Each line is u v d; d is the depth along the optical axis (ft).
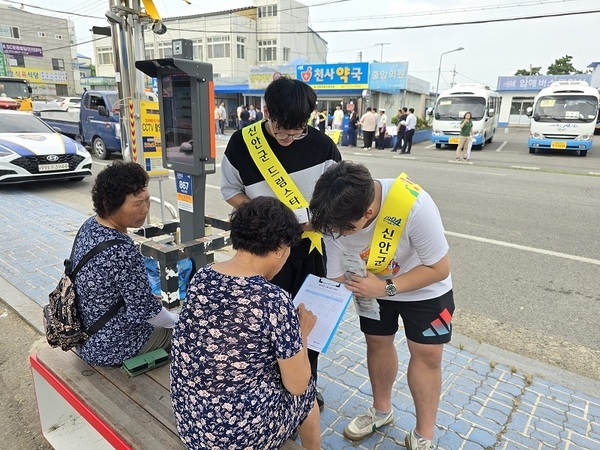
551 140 48.44
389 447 7.15
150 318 6.41
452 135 54.70
